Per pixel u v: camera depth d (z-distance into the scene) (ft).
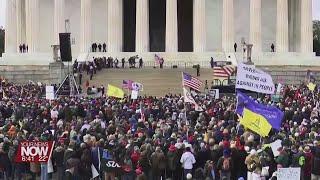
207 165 108.27
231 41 417.90
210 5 441.27
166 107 185.26
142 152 112.88
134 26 453.58
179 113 171.22
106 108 174.50
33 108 177.78
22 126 142.00
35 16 424.46
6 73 337.52
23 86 290.15
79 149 111.86
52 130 139.95
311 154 111.34
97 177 114.21
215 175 115.44
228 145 117.19
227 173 112.27
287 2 432.66
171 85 306.76
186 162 114.11
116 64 363.97
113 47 415.23
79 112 172.65
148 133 135.95
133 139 123.03
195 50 414.00
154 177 114.01
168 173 117.70
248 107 118.52
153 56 403.54
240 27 441.27
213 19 441.27
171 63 392.68
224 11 419.13
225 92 256.73
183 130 135.95
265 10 444.55
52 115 165.48
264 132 117.19
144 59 402.11
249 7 441.68
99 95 273.54
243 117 118.01
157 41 461.37
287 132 141.79
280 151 109.70
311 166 111.24
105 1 442.50
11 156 116.98
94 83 311.68
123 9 449.89
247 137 125.59
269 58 405.18
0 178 120.37
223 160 111.65
